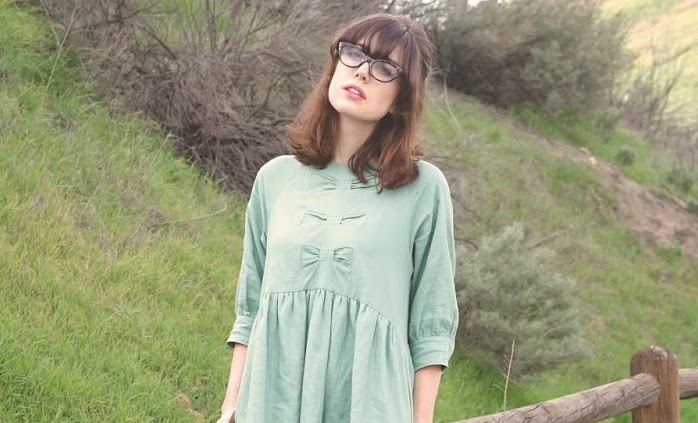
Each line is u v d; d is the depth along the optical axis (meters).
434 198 2.31
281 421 2.23
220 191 7.20
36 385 3.88
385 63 2.26
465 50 14.68
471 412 6.58
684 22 29.00
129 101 7.07
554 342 7.44
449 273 2.31
